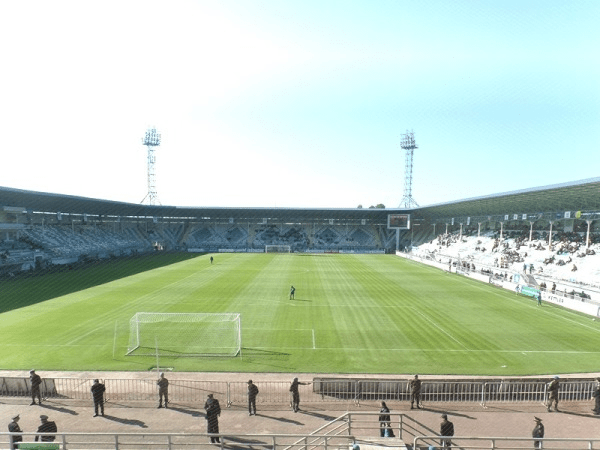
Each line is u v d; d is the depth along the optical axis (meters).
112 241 77.06
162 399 13.73
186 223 98.94
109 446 10.84
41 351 19.53
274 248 88.44
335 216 95.38
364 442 9.46
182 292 34.94
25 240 56.88
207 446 10.90
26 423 12.16
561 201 46.34
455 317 27.03
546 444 11.04
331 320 25.80
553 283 36.25
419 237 94.44
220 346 20.47
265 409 13.20
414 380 13.37
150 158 94.81
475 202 58.59
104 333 22.53
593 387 14.01
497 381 13.88
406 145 92.50
